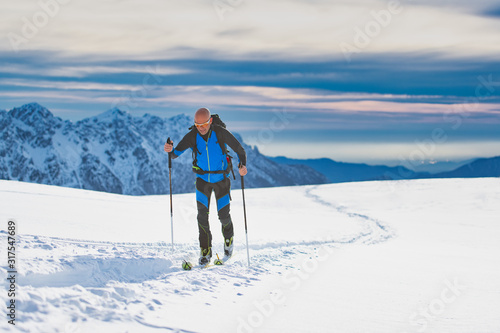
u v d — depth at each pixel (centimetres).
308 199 2741
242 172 574
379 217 1788
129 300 349
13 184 1574
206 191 578
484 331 346
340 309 396
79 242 573
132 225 884
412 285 518
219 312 356
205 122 561
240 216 1536
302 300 418
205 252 569
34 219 771
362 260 702
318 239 991
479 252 919
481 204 2217
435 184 3216
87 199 1386
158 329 297
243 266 563
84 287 356
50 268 367
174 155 586
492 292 496
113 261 434
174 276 451
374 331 338
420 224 1549
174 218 1119
